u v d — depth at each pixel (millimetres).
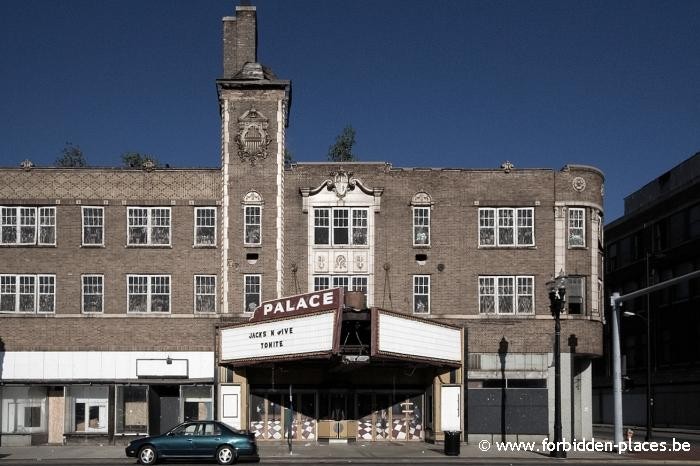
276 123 44438
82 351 43344
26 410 42969
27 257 43906
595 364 83688
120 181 44375
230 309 43406
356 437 43125
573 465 32844
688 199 66500
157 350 43406
